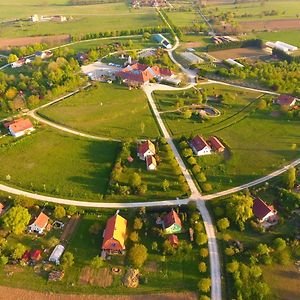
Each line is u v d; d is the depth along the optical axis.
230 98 195.12
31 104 188.75
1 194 134.12
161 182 138.75
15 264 108.94
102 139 164.75
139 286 102.75
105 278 105.00
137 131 170.12
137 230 118.56
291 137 163.88
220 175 142.38
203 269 104.75
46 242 116.00
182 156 152.62
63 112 184.25
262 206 122.88
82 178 141.75
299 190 133.88
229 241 114.94
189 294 100.38
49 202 130.25
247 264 107.88
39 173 144.62
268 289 98.56
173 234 116.88
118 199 131.25
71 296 100.62
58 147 159.38
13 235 118.25
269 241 114.75
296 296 99.56
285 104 186.25
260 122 175.38
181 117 179.75
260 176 141.50
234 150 156.00
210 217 123.75
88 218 124.12
